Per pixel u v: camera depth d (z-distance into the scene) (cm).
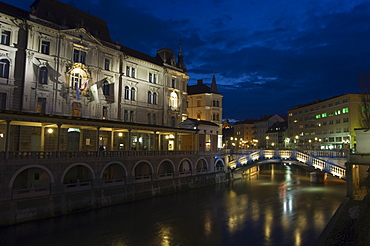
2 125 3403
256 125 13588
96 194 3291
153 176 4131
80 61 4138
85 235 2464
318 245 1959
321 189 5078
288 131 10844
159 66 5528
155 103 5494
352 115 7419
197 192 4628
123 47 5322
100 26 4800
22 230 2491
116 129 3981
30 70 3591
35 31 3669
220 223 2928
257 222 2969
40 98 3712
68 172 3625
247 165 5759
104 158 3469
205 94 7088
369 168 4256
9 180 2642
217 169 5778
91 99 4225
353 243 1969
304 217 3152
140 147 5075
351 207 2866
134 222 2878
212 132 5831
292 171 8806
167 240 2422
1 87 3372
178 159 4662
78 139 4156
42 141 3525
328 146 8369
